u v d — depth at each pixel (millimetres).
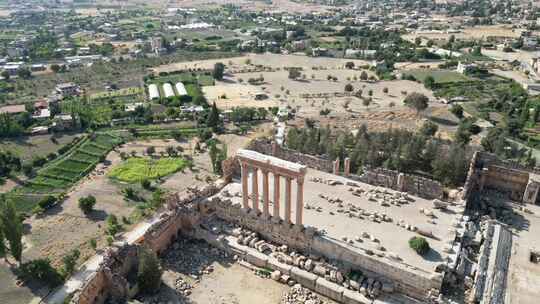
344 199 120688
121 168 166500
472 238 102750
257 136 198000
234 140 195250
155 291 96250
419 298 90438
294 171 98438
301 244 105188
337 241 101062
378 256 95375
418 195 123688
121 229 124250
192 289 97750
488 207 119000
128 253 100375
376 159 149500
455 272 92188
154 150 182625
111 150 186375
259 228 112125
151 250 96188
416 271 90188
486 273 92125
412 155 146625
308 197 122188
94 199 135250
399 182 125062
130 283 95625
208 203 120688
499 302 85312
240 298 94938
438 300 86188
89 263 109875
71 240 120312
